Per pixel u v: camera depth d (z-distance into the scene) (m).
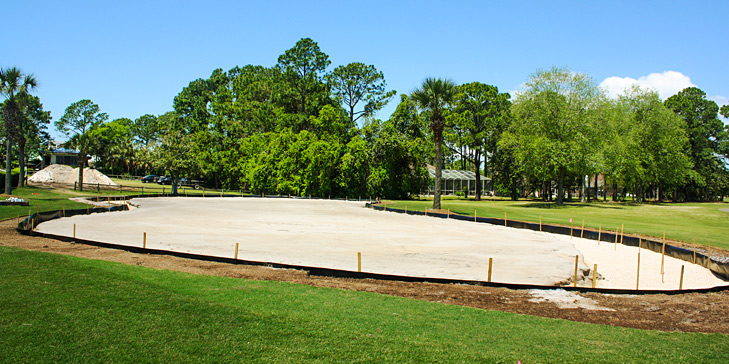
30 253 10.41
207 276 9.78
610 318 8.38
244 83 75.56
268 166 57.66
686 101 74.62
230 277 10.05
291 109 67.44
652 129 61.31
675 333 7.40
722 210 45.44
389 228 23.08
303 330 6.44
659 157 61.38
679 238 21.72
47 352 5.25
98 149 45.88
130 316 6.47
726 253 17.44
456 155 93.75
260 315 6.93
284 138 58.06
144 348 5.50
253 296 8.12
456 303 8.97
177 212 28.25
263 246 15.66
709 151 74.00
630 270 14.16
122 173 89.94
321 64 66.38
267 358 5.46
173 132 51.41
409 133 59.25
